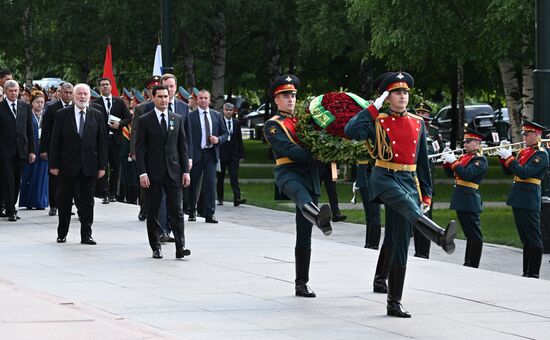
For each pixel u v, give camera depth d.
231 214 32.03
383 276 17.19
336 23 48.78
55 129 23.00
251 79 66.62
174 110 24.19
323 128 16.14
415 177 15.59
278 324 14.61
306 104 16.53
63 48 59.47
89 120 23.06
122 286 17.55
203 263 20.31
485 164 23.23
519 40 37.19
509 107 44.97
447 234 14.58
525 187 22.97
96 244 23.00
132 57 58.03
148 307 15.66
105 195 32.19
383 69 56.66
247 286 17.69
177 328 14.21
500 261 24.53
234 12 54.03
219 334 13.88
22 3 61.81
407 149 15.42
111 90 33.09
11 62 76.25
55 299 15.98
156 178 20.83
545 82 25.33
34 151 27.95
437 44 39.44
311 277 18.80
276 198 16.94
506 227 30.34
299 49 55.12
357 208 34.81
